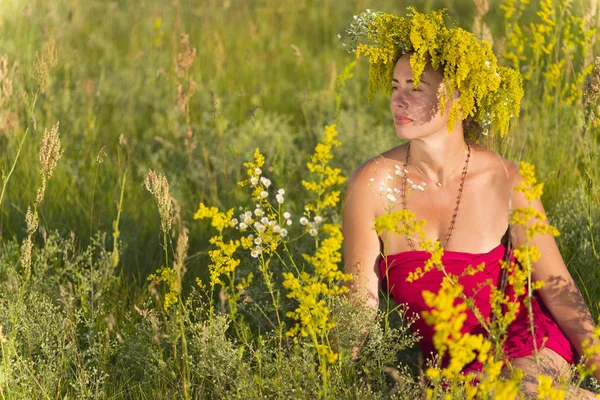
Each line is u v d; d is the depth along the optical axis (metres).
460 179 4.15
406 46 4.12
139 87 8.94
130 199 6.61
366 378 4.13
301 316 3.50
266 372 4.02
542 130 6.73
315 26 11.81
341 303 3.94
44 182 4.11
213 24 11.36
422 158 4.16
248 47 10.54
